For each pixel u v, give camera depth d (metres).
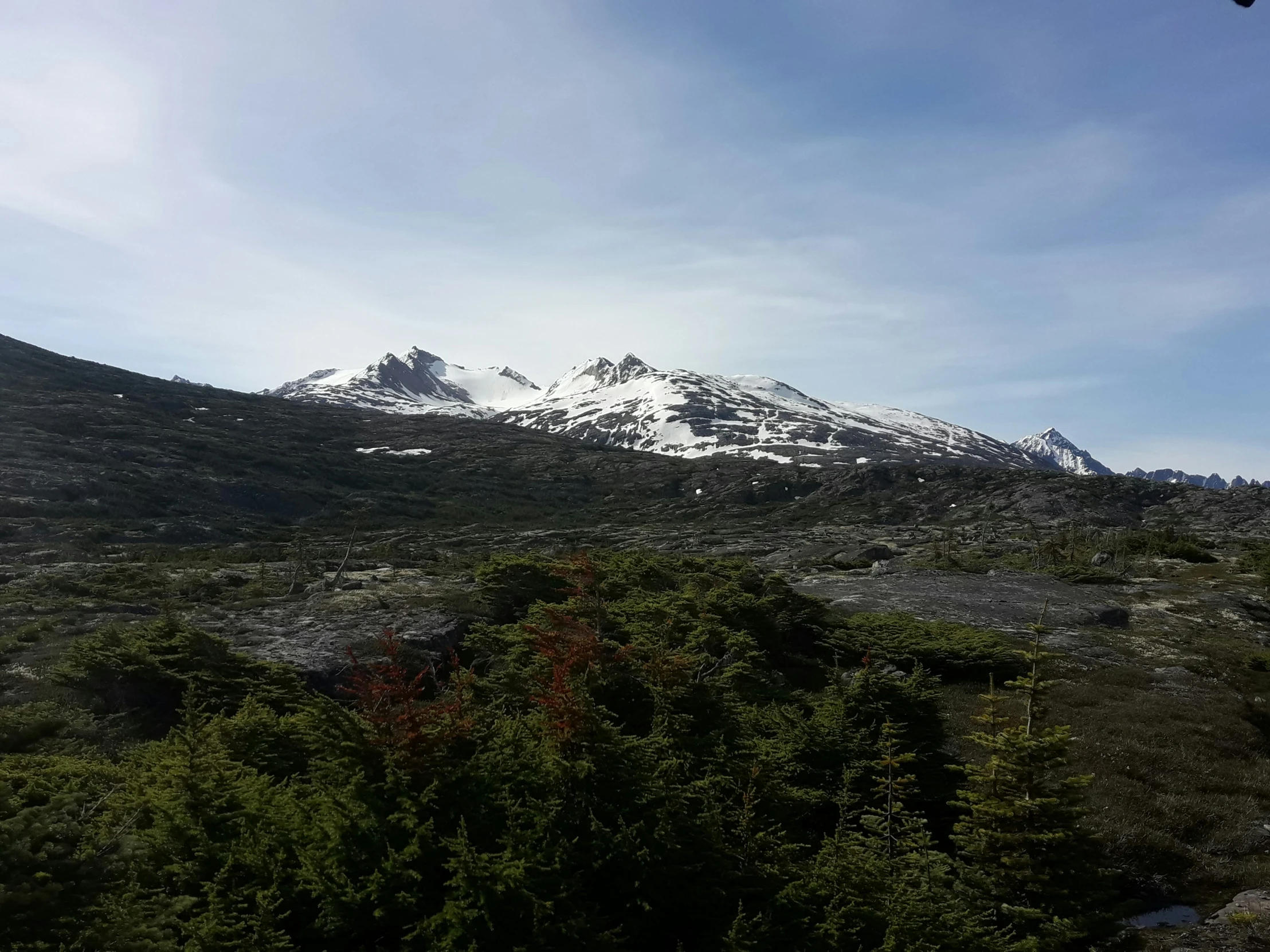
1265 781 15.80
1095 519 95.62
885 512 105.31
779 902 8.57
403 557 46.62
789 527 94.88
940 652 20.88
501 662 16.69
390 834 7.77
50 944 5.81
